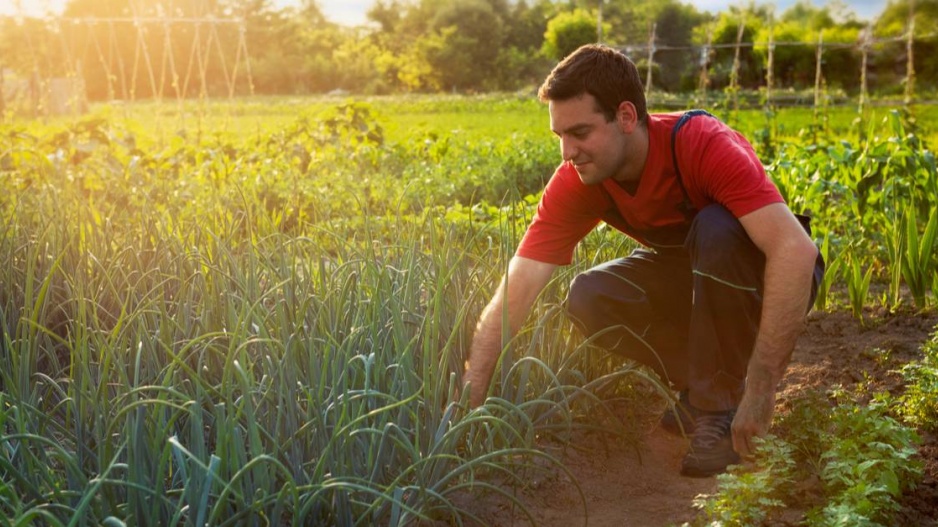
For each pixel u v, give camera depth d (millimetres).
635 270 3398
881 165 6020
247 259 3680
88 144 9828
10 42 34656
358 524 2410
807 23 58719
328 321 3041
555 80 2832
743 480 2492
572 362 3422
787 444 2734
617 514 2777
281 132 11773
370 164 10828
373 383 2840
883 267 5727
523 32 86500
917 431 3201
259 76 68125
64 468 2705
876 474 2604
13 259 3840
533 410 3197
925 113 20984
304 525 2426
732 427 2904
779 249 2756
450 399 2707
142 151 10094
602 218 3254
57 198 4957
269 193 7145
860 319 4527
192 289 3443
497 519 2701
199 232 4059
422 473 2518
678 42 65938
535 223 3221
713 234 2885
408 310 3160
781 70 41031
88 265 3971
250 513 2184
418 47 74375
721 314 2930
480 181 9266
